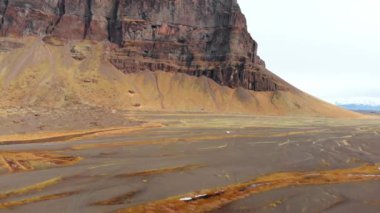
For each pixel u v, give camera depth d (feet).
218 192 90.63
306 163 131.54
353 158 143.84
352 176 110.01
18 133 214.07
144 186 95.35
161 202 82.02
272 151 157.99
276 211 76.89
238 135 221.87
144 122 318.86
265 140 198.08
